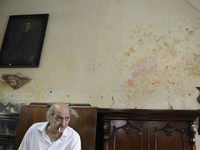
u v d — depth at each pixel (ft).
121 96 15.38
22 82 16.92
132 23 17.35
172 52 15.87
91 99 15.71
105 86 15.85
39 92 16.63
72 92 16.16
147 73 15.64
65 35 18.10
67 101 15.99
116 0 18.52
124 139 11.84
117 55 16.55
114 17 17.90
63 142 8.50
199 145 13.37
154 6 17.58
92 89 15.96
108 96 15.55
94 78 16.24
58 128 8.23
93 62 16.70
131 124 12.00
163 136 11.57
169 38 16.30
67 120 8.34
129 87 15.49
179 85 14.97
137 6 17.90
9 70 17.78
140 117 11.86
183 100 14.57
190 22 16.47
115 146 11.78
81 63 16.87
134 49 16.48
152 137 11.64
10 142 13.52
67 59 17.22
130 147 11.67
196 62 15.31
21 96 16.74
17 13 19.95
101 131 13.66
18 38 18.70
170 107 14.55
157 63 15.76
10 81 16.55
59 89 16.44
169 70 15.44
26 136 8.64
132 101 15.12
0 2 20.72
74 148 8.47
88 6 18.84
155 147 11.41
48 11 19.42
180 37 16.17
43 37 18.26
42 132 8.43
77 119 12.04
